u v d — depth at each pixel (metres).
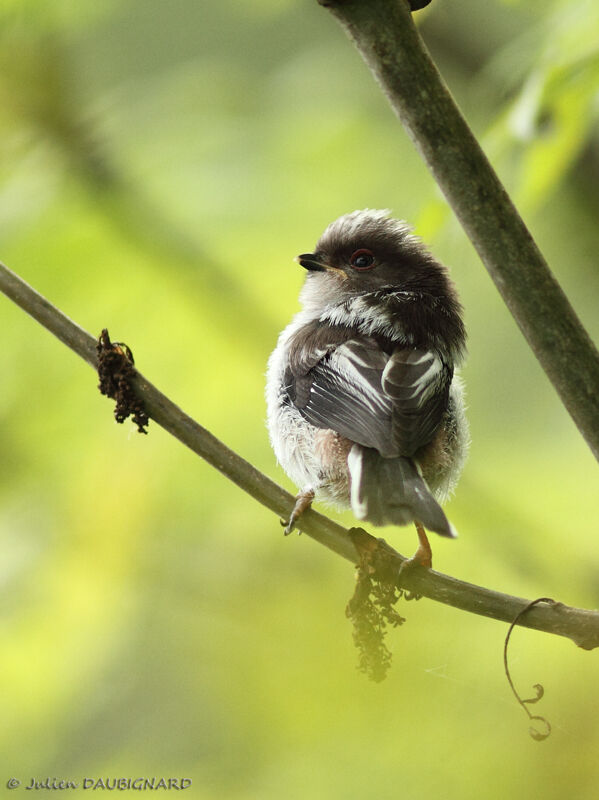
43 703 9.58
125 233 11.62
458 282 10.98
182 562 10.34
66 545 10.17
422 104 5.46
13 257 11.28
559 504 10.68
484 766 8.34
